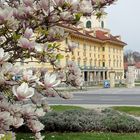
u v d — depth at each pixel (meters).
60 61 3.62
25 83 2.57
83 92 46.50
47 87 2.79
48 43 3.40
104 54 111.19
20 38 2.99
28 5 3.21
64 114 13.91
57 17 3.27
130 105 24.80
